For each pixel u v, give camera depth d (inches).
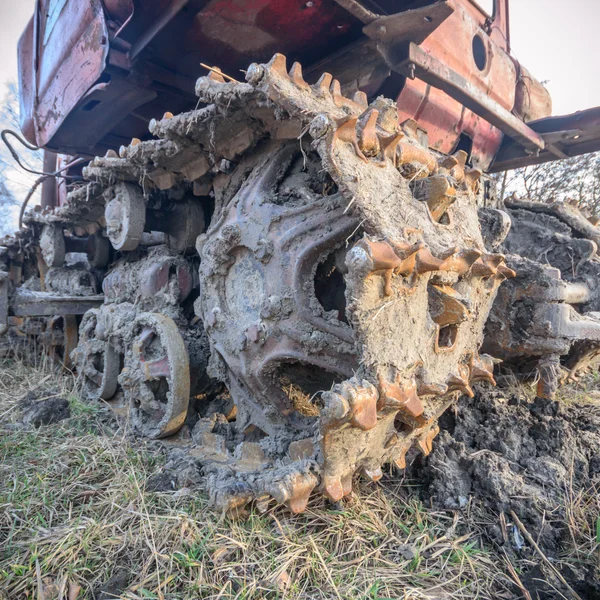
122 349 141.6
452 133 162.1
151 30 116.8
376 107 92.2
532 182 320.8
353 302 67.7
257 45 123.6
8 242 232.4
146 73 131.7
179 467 103.5
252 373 96.2
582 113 165.6
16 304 166.9
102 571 76.5
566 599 73.0
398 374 72.2
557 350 112.6
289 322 88.1
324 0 107.6
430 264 73.4
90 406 143.6
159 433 117.5
